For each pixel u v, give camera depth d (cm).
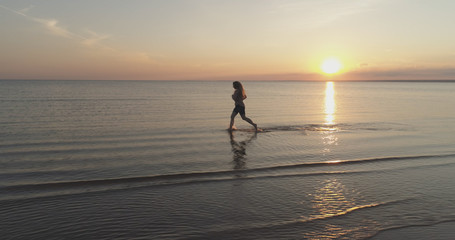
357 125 1397
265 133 1170
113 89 6569
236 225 428
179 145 945
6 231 402
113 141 1005
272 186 587
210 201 511
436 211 483
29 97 3366
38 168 691
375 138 1075
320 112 2022
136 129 1252
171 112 1920
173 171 673
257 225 429
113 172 664
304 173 668
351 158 795
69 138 1052
